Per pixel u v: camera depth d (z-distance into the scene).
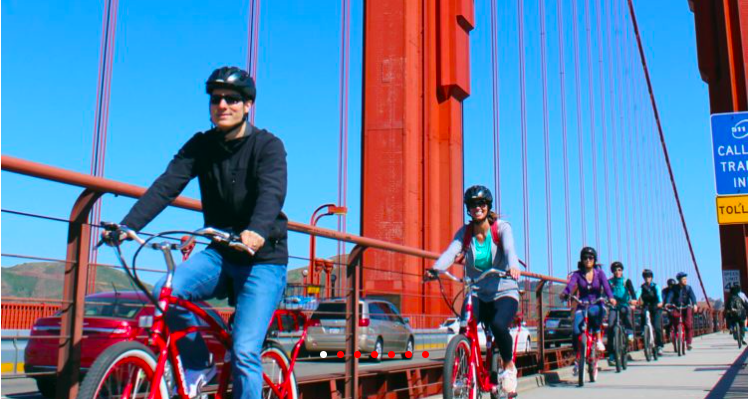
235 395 3.00
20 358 3.22
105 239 2.75
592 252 8.63
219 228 3.18
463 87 27.31
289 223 4.46
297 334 3.80
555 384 8.59
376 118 24.58
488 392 5.44
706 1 19.30
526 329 8.78
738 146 7.05
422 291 8.20
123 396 2.65
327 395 5.27
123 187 3.39
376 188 24.06
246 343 2.99
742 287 19.16
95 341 3.33
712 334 34.28
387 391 6.34
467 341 5.01
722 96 18.69
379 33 25.17
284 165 3.06
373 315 7.54
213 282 3.04
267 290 3.07
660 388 7.93
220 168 3.11
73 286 3.29
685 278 15.26
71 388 3.23
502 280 5.17
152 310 3.47
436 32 27.61
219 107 3.04
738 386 7.93
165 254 2.78
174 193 3.09
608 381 8.87
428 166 25.66
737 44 18.38
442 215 26.06
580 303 8.62
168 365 2.86
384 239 23.66
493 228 5.13
